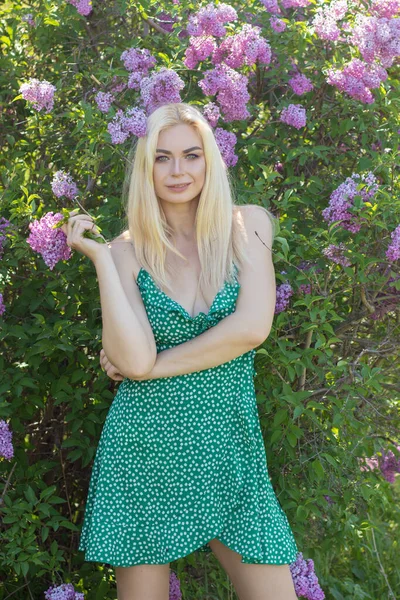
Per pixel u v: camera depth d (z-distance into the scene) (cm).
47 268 326
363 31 332
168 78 302
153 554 247
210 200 251
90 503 261
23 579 327
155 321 249
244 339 243
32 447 346
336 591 376
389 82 355
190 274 254
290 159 330
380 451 375
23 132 364
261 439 256
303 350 302
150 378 243
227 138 316
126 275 253
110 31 378
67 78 363
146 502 248
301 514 306
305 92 354
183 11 350
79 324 311
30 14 368
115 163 332
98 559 246
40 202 337
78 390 314
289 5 356
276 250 306
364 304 324
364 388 308
